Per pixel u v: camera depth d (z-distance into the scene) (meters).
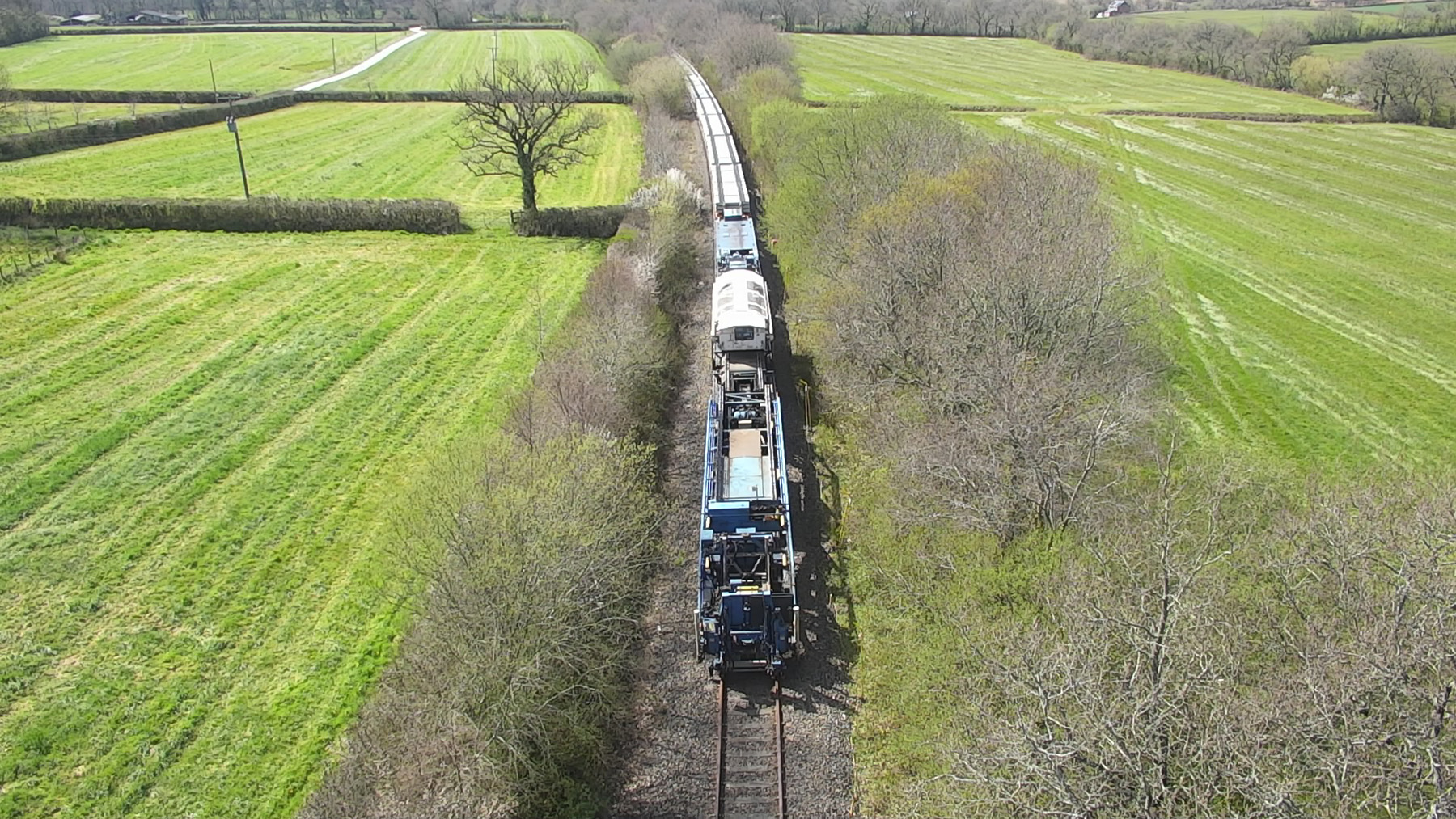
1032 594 24.70
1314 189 77.44
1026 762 17.97
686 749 25.02
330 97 119.00
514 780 22.42
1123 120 101.88
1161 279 51.59
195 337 50.44
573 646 24.55
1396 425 41.06
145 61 146.12
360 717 24.06
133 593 30.17
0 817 22.25
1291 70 120.25
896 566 29.86
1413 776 16.64
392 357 48.69
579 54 162.12
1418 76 102.06
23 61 140.88
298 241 67.00
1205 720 18.50
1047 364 31.25
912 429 33.38
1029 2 185.25
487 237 68.62
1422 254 62.62
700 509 35.69
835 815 23.08
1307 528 23.52
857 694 26.88
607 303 44.75
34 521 33.72
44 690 26.06
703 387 45.41
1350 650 18.50
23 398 42.88
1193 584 21.05
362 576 31.27
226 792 23.19
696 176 80.69
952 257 38.28
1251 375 45.59
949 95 114.19
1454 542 21.45
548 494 26.14
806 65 138.75
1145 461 32.22
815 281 47.75
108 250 63.59
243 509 34.94
